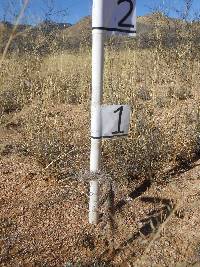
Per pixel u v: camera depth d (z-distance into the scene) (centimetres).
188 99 171
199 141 125
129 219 97
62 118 153
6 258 84
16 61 184
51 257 86
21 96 169
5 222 94
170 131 125
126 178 111
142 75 195
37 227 93
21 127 145
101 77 86
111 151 116
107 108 87
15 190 106
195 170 117
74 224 95
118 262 85
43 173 113
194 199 103
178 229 93
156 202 104
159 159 117
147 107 145
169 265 83
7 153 127
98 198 93
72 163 114
